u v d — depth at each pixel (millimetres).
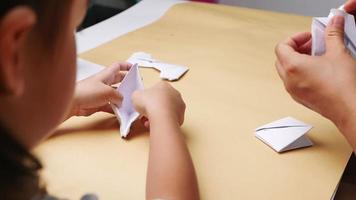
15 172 312
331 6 1702
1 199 322
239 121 668
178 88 765
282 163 576
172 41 970
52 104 340
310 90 597
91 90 670
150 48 930
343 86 567
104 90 673
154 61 861
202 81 791
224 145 612
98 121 672
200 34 1012
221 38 987
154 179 521
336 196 719
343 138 628
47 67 318
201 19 1102
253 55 900
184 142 580
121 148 610
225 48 932
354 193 730
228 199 516
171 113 618
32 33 295
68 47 333
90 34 997
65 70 338
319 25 646
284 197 517
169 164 532
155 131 584
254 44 955
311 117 681
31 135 341
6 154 304
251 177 551
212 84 780
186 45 948
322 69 587
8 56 280
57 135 633
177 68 829
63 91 344
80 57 875
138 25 1064
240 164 575
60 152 598
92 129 651
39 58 308
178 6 1193
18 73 291
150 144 578
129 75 696
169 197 498
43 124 344
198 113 688
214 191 528
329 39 617
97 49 919
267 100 729
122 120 653
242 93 751
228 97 737
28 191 341
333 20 636
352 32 633
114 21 1091
